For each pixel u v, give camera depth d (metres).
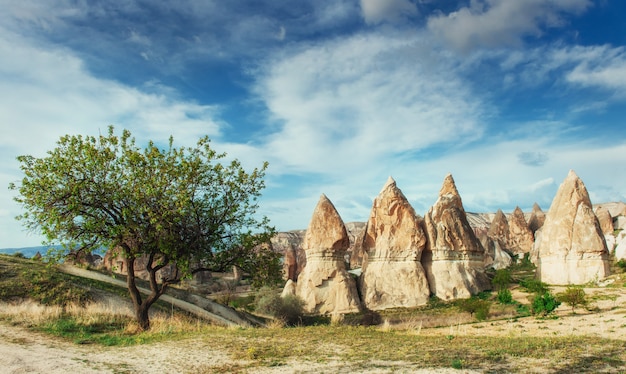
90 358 14.34
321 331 19.09
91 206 20.53
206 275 76.25
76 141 20.97
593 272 50.38
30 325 20.42
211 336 17.81
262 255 24.33
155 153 21.41
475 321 34.44
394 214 52.69
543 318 31.11
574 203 54.25
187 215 21.70
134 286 21.98
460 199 60.31
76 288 28.27
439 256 51.41
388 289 49.41
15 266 30.52
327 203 52.59
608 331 22.94
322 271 49.81
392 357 13.03
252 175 23.38
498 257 77.00
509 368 11.36
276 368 12.34
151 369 12.77
